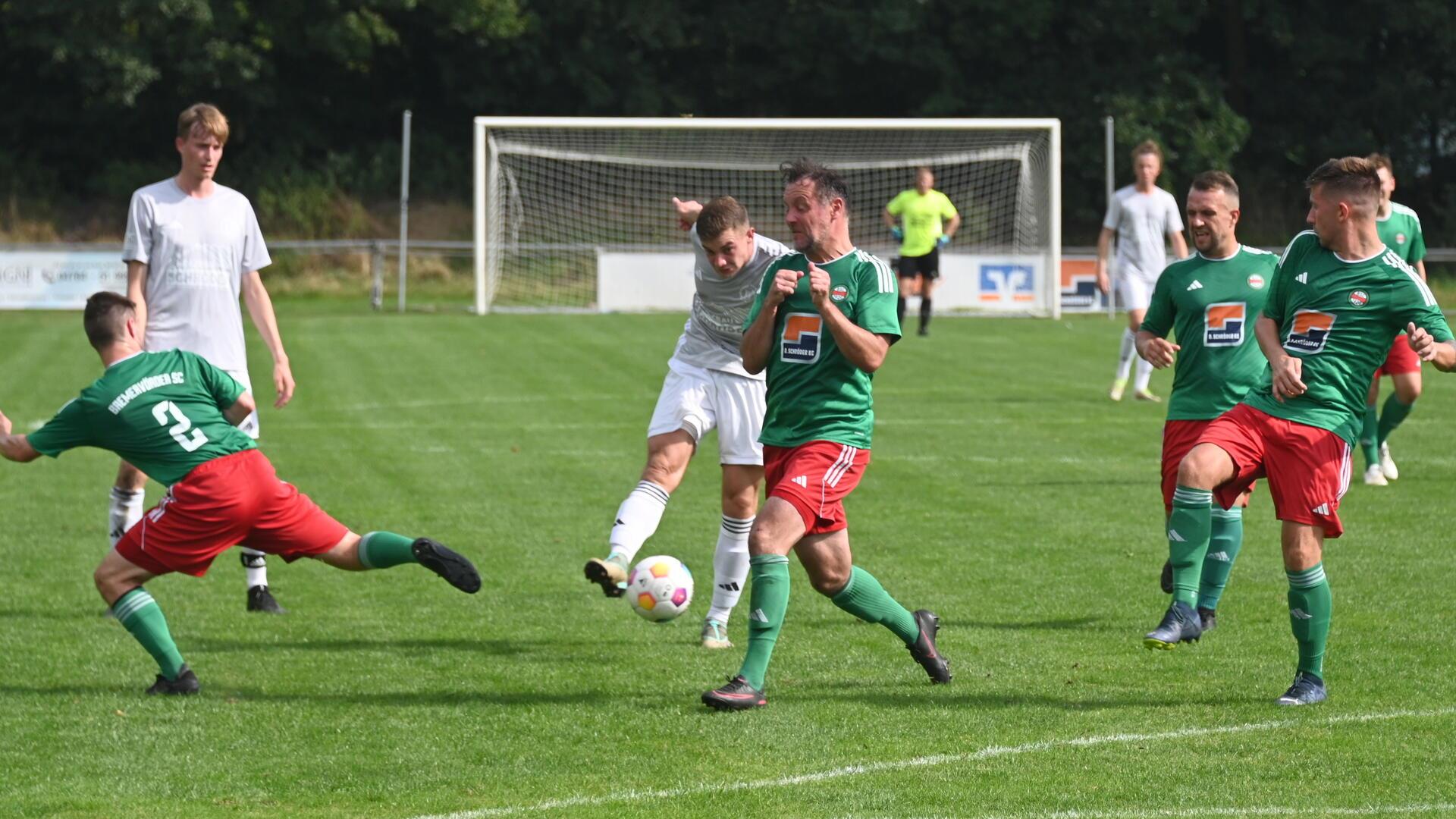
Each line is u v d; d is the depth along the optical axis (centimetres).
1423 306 1255
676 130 7250
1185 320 1572
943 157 7175
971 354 4459
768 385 1302
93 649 1477
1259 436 1288
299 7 8256
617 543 1457
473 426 3081
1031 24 8594
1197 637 1298
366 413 3288
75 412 1295
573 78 9012
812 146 7269
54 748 1168
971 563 1833
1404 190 9288
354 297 7331
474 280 7356
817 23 8938
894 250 6875
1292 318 1298
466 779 1088
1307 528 1255
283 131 9056
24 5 7750
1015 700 1276
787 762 1118
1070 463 2592
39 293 5994
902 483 2403
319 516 1354
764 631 1256
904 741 1164
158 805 1039
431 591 1739
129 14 7769
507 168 6762
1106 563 1830
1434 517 2078
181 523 1298
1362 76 9200
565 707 1270
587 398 3516
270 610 1636
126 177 8738
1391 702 1253
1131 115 8475
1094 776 1078
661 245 7181
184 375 1323
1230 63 9044
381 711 1262
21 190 8606
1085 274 6216
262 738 1191
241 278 1691
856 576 1291
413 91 9406
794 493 1245
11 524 2133
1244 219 9044
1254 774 1078
